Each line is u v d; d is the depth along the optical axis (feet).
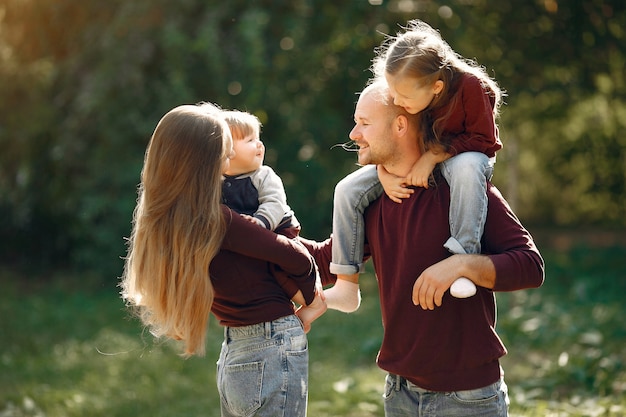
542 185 50.08
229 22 34.99
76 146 34.35
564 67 40.55
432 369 9.98
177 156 10.14
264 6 35.19
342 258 11.00
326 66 36.11
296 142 35.32
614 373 20.77
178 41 33.42
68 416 19.58
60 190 35.88
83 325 29.35
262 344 10.35
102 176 34.19
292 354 10.43
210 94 34.86
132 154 34.42
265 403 10.25
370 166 10.98
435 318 9.90
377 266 10.72
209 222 10.08
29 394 20.86
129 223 34.19
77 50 35.88
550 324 26.48
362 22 35.32
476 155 9.89
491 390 9.97
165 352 25.25
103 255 34.96
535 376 21.49
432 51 9.62
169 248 10.21
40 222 38.70
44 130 35.37
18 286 36.01
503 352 10.05
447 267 9.44
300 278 10.65
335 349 25.50
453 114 9.91
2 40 36.50
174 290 10.19
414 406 10.26
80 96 33.60
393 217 10.33
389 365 10.33
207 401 20.47
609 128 45.47
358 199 10.78
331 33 35.63
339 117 36.04
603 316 27.68
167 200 10.17
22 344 26.91
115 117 33.96
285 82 34.78
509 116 41.24
